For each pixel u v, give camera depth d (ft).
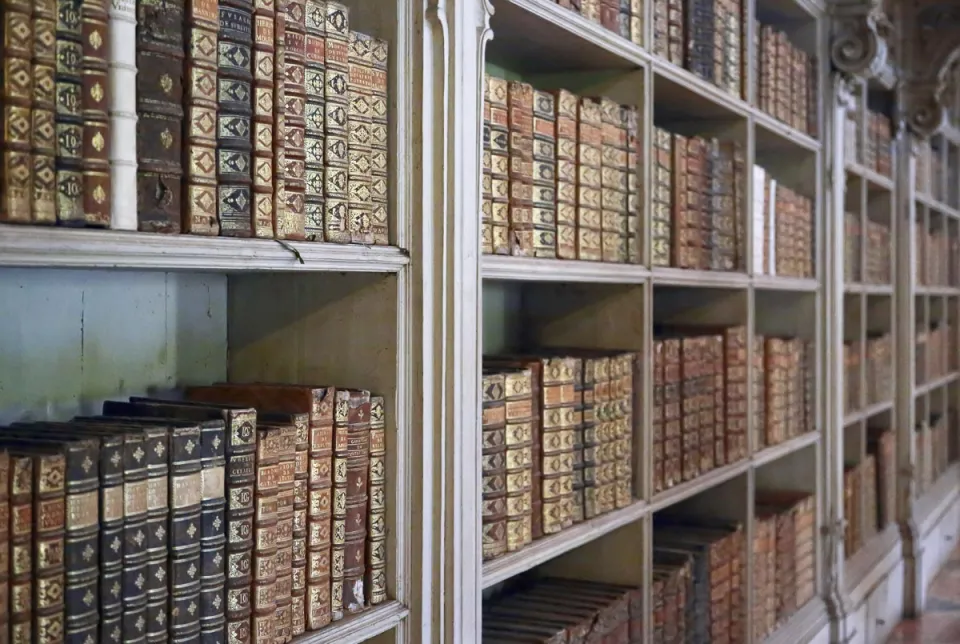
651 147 8.07
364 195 5.32
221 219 4.44
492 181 6.19
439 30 5.62
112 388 5.21
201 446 4.39
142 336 5.40
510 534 6.44
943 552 20.85
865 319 15.69
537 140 6.68
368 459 5.43
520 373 6.48
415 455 5.60
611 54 7.58
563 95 6.89
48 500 3.79
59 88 3.77
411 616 5.60
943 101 18.33
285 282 5.85
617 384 7.71
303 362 5.78
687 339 8.86
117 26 3.96
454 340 5.67
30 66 3.66
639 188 7.98
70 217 3.80
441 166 5.64
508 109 6.34
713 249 9.39
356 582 5.34
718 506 10.34
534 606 7.62
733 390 9.86
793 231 11.84
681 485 8.70
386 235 5.52
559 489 6.95
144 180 4.11
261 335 5.93
